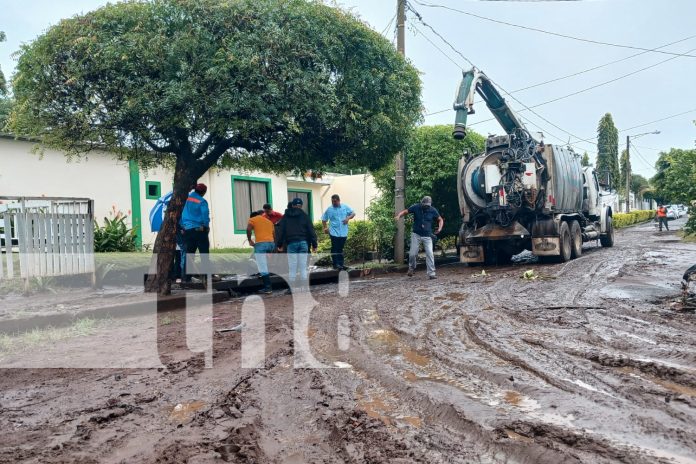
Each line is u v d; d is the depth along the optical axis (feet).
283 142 37.91
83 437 12.17
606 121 195.93
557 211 51.06
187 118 30.91
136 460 10.89
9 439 12.23
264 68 31.09
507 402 13.29
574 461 9.77
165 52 29.86
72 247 33.68
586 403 12.85
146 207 53.47
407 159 57.77
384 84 36.55
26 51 31.30
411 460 10.39
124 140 33.19
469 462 10.23
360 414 12.93
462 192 52.60
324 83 33.06
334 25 33.99
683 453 10.04
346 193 82.89
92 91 30.45
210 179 59.72
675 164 68.18
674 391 13.50
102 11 30.73
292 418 13.05
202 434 12.18
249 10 31.04
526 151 49.19
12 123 32.73
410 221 59.11
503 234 50.01
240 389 15.40
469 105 44.62
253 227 36.86
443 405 13.12
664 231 105.70
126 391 15.61
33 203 34.09
